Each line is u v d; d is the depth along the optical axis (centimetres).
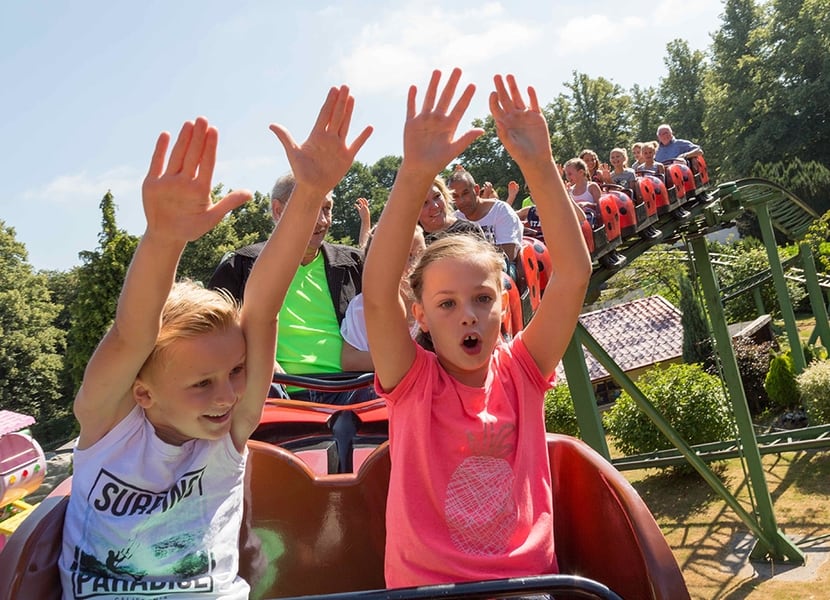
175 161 157
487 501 198
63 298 6850
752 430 1133
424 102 194
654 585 178
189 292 190
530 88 208
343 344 372
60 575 183
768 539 1110
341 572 235
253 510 234
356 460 296
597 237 853
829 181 4556
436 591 158
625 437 1578
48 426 5056
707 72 5869
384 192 8138
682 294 2288
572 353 740
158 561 182
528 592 158
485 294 204
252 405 202
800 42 5028
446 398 207
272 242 194
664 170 1108
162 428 189
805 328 2842
